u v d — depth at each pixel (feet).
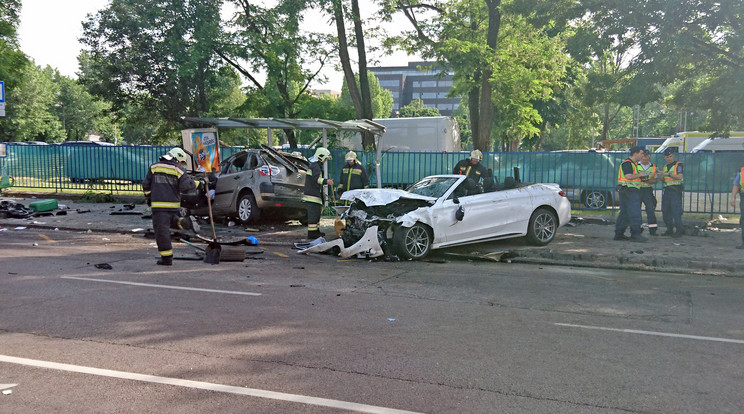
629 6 40.98
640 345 16.78
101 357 15.53
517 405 12.46
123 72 75.41
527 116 82.74
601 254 32.71
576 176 53.36
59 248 35.81
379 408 12.27
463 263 32.35
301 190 45.50
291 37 68.80
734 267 29.96
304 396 12.91
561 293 24.13
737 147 79.36
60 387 13.44
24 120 192.44
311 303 21.84
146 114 84.48
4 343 16.71
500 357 15.62
